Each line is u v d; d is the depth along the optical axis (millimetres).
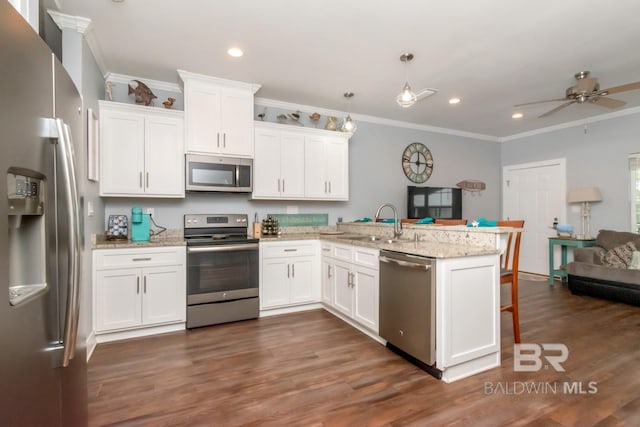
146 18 2316
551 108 4387
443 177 5477
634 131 4418
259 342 2680
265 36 2566
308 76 3314
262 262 3326
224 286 3119
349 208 4629
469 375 2152
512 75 3293
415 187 4949
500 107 4336
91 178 2561
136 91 3117
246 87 3443
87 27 2357
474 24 2400
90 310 2529
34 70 911
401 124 5039
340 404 1823
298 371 2191
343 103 4172
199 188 3225
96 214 2785
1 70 746
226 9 2219
